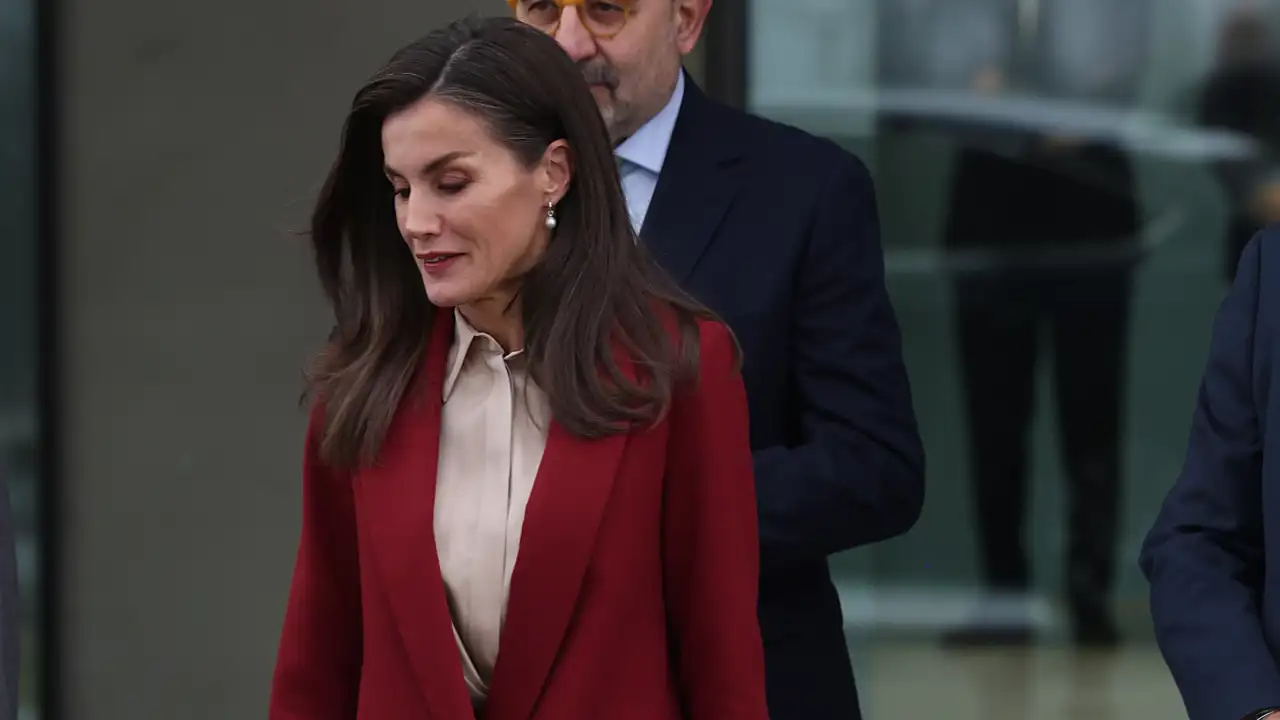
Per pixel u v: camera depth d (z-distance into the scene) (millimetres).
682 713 8969
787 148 11844
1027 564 17297
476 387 8812
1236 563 10180
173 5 17453
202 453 17688
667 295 8883
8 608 9688
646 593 8680
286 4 17234
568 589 8453
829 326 11477
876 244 11867
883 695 17469
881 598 17438
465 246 8391
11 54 17641
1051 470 17219
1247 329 10312
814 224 11578
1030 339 17156
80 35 17609
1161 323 17062
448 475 8719
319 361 9055
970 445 17297
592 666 8500
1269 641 9844
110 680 17859
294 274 17422
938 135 17078
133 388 17734
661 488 8734
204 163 17484
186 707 17781
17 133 17672
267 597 17672
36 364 17750
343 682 9227
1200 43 16891
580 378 8516
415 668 8547
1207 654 9758
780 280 11445
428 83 8383
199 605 17734
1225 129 16906
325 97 17219
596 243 8672
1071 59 16984
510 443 8672
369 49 17094
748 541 8938
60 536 17859
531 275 8688
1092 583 17266
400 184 8492
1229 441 10273
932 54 17047
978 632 17359
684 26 12000
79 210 17703
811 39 17062
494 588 8570
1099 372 17125
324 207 8953
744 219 11594
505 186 8398
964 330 17203
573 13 11398
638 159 11758
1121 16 16922
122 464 17781
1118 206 17031
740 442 8914
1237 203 16922
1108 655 17250
